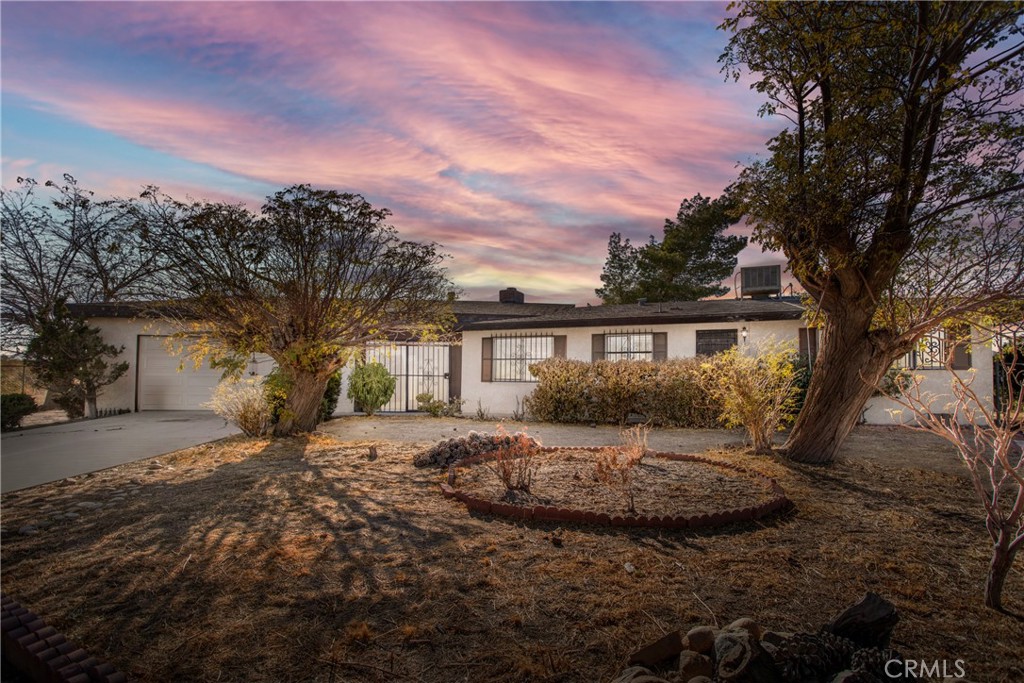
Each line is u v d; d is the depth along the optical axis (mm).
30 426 13055
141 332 16062
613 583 3602
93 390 15180
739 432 11227
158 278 9391
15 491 6230
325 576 3734
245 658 2732
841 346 7598
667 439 10297
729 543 4367
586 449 8422
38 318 17000
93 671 2518
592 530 4660
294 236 9039
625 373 12977
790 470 7141
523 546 4293
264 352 10305
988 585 3322
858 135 6691
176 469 7434
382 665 2658
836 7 6660
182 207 8789
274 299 9680
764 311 13750
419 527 4770
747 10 6895
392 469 7270
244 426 10219
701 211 32219
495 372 16844
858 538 4512
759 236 7301
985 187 6414
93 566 3947
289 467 7477
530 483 6133
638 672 2426
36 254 17906
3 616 3070
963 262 7043
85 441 10008
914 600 3391
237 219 8844
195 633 2982
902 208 6789
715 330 14219
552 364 14062
